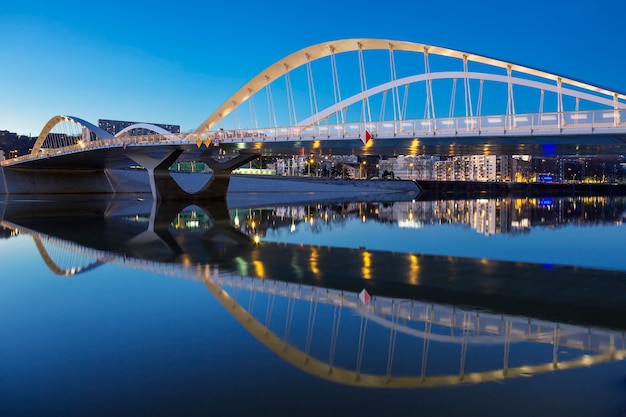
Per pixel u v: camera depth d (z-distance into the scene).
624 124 25.00
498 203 69.94
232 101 54.72
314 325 9.24
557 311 10.60
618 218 41.03
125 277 14.35
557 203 72.00
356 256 19.17
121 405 5.88
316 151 51.44
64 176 93.62
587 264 17.44
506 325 9.41
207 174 98.25
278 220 37.31
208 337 8.52
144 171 103.81
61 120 90.38
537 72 31.67
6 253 19.31
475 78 34.34
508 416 5.45
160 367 7.10
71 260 17.62
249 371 6.93
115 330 8.99
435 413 5.55
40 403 5.95
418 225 33.91
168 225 32.22
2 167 87.31
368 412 5.60
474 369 6.95
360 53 41.16
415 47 37.38
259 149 50.69
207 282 13.62
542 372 6.81
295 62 46.97
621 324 9.55
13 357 7.59
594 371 6.84
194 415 5.59
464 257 19.08
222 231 28.75
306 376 6.71
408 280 14.20
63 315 10.08
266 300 11.41
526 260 18.30
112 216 39.59
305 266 16.62
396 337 8.51
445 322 9.56
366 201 71.00
